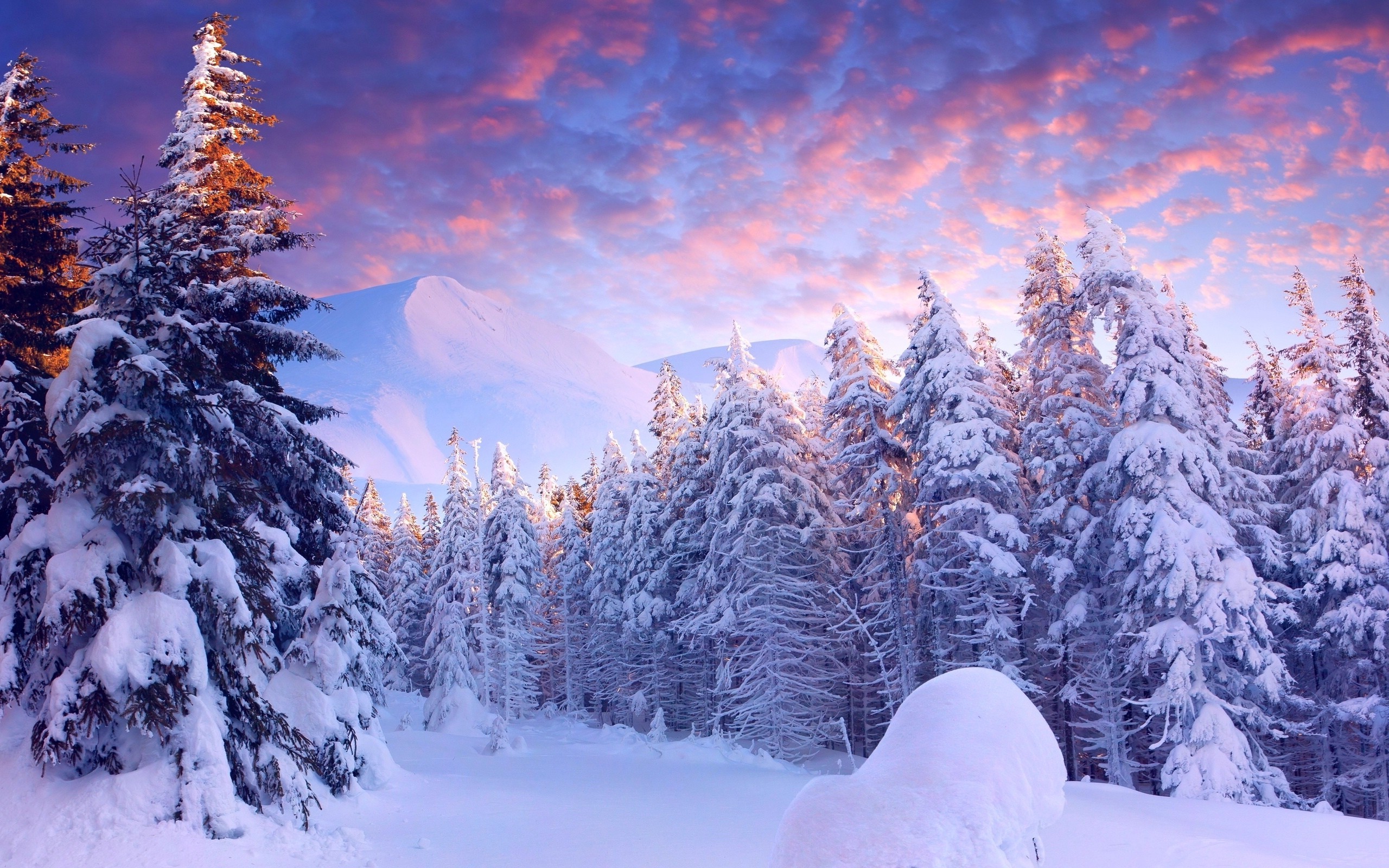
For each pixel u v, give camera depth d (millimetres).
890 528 28359
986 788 3270
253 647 12625
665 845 12516
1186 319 31875
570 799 17297
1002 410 26453
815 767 30250
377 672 18109
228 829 11039
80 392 12094
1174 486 22141
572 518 53344
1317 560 25672
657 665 43344
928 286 27797
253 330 16203
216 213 18297
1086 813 14781
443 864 11117
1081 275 25641
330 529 17422
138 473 12641
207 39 19594
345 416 17547
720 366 34406
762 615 30484
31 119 17609
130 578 12133
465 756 26750
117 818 10578
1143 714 28125
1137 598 22281
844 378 29625
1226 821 14617
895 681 30469
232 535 13305
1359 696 26594
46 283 16281
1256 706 22688
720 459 33594
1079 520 25484
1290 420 31328
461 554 44469
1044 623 28797
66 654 12039
